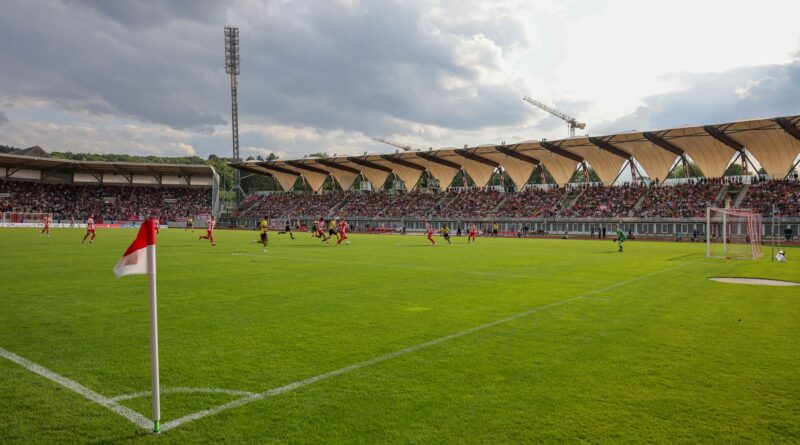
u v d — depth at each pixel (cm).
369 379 604
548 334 831
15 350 721
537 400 539
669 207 5906
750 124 4919
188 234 5612
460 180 10644
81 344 755
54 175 8819
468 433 460
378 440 445
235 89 9344
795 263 2219
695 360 684
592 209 6438
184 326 880
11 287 1322
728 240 4775
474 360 682
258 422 482
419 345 759
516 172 7488
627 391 566
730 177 6094
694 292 1305
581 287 1391
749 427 476
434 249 3153
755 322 928
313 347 744
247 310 1031
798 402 536
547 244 4047
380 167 8462
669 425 479
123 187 9275
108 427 472
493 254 2709
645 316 981
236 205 9950
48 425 477
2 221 7212
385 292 1286
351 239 4769
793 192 5256
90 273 1639
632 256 2627
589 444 440
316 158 8206
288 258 2348
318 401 534
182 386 578
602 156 6538
